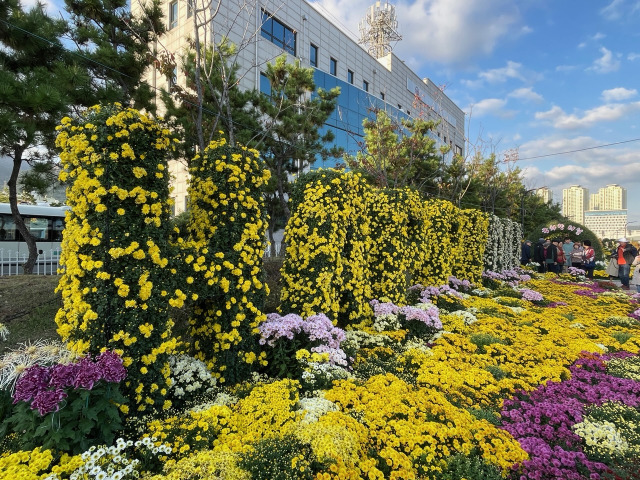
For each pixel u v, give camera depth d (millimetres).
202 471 2100
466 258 9852
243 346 3830
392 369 4184
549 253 15039
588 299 9477
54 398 2193
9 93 4426
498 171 17734
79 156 2854
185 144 6539
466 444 2744
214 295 3578
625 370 4465
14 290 5980
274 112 8172
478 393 3734
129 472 2156
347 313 5477
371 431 2773
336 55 20219
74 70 5496
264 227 4160
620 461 2760
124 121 2945
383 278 6508
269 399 3076
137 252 2865
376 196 6746
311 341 4059
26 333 4668
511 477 2615
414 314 5484
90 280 2818
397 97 26484
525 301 8477
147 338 2941
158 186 3158
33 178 7672
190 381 3350
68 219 2961
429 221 8023
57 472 2076
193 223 3867
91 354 2746
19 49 5992
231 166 3736
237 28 12938
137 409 2902
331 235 4875
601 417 3389
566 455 2773
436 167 13922
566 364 4688
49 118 5766
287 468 2230
